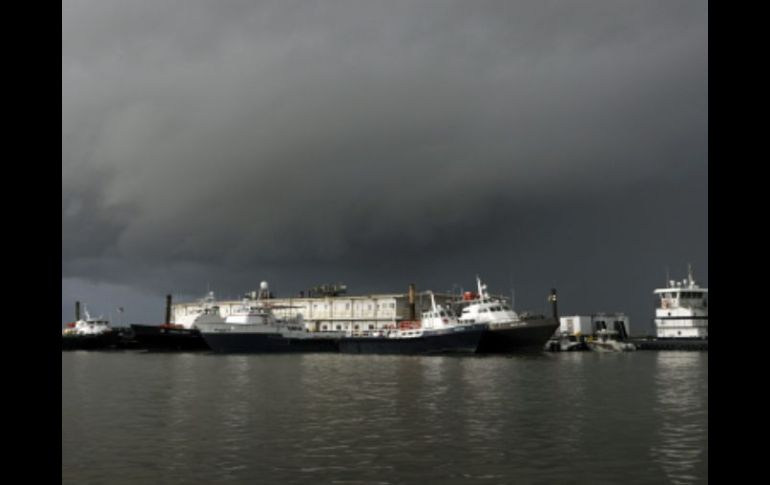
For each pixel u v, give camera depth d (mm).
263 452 27938
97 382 61531
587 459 26203
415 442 29750
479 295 111812
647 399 44312
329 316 175625
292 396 47969
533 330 99688
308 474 24312
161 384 58938
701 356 101500
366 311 171625
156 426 34625
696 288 125250
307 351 126438
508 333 99562
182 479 23844
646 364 81562
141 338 143875
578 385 54062
